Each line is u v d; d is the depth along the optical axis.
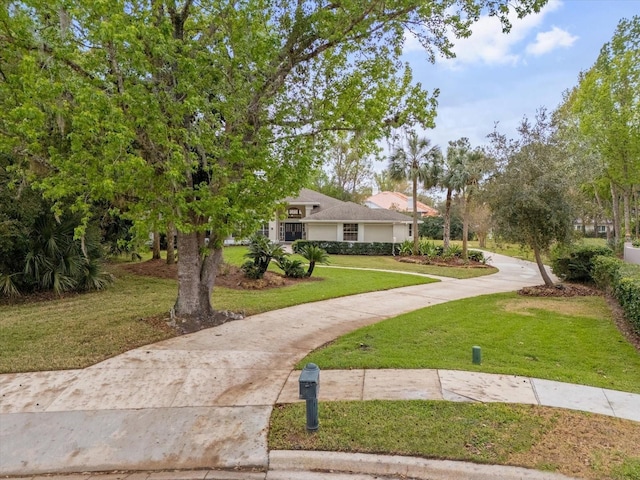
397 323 8.17
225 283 13.21
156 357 6.16
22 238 10.12
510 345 6.67
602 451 3.50
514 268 21.17
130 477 3.46
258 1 6.34
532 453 3.48
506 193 11.57
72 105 6.29
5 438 4.02
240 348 6.62
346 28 6.95
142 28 5.34
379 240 29.17
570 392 4.73
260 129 7.13
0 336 7.14
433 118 8.23
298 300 10.60
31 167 7.86
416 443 3.66
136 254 17.36
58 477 3.49
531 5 6.69
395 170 25.41
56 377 5.43
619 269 9.83
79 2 5.48
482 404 4.40
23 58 5.48
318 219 29.09
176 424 4.24
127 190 6.57
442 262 22.47
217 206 6.07
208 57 6.11
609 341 6.91
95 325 7.84
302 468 3.51
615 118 19.89
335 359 5.95
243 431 4.06
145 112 5.68
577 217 11.76
